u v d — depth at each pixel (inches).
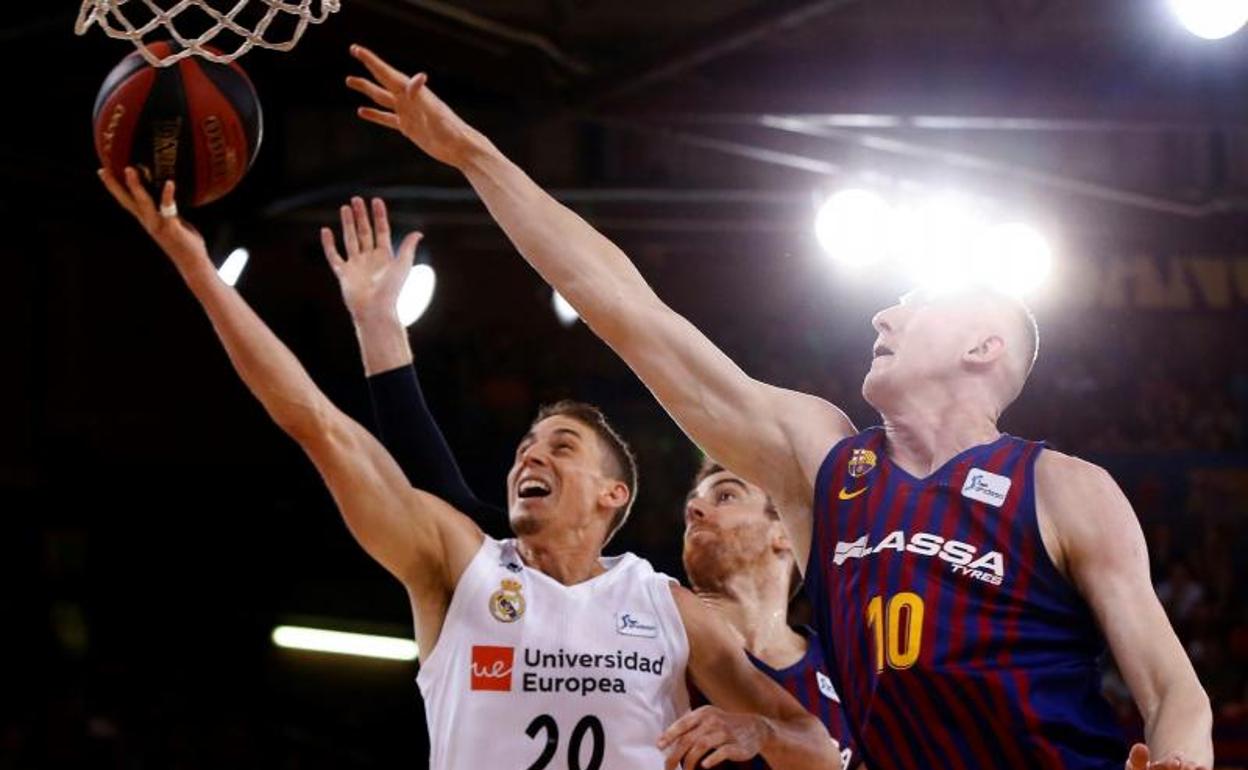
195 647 693.3
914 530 162.4
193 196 208.1
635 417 707.4
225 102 206.7
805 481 176.1
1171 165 687.1
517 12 546.6
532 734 197.0
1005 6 509.4
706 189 605.9
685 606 208.1
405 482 202.1
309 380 196.7
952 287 180.5
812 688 245.1
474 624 200.2
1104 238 612.4
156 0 451.5
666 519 677.3
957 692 156.1
